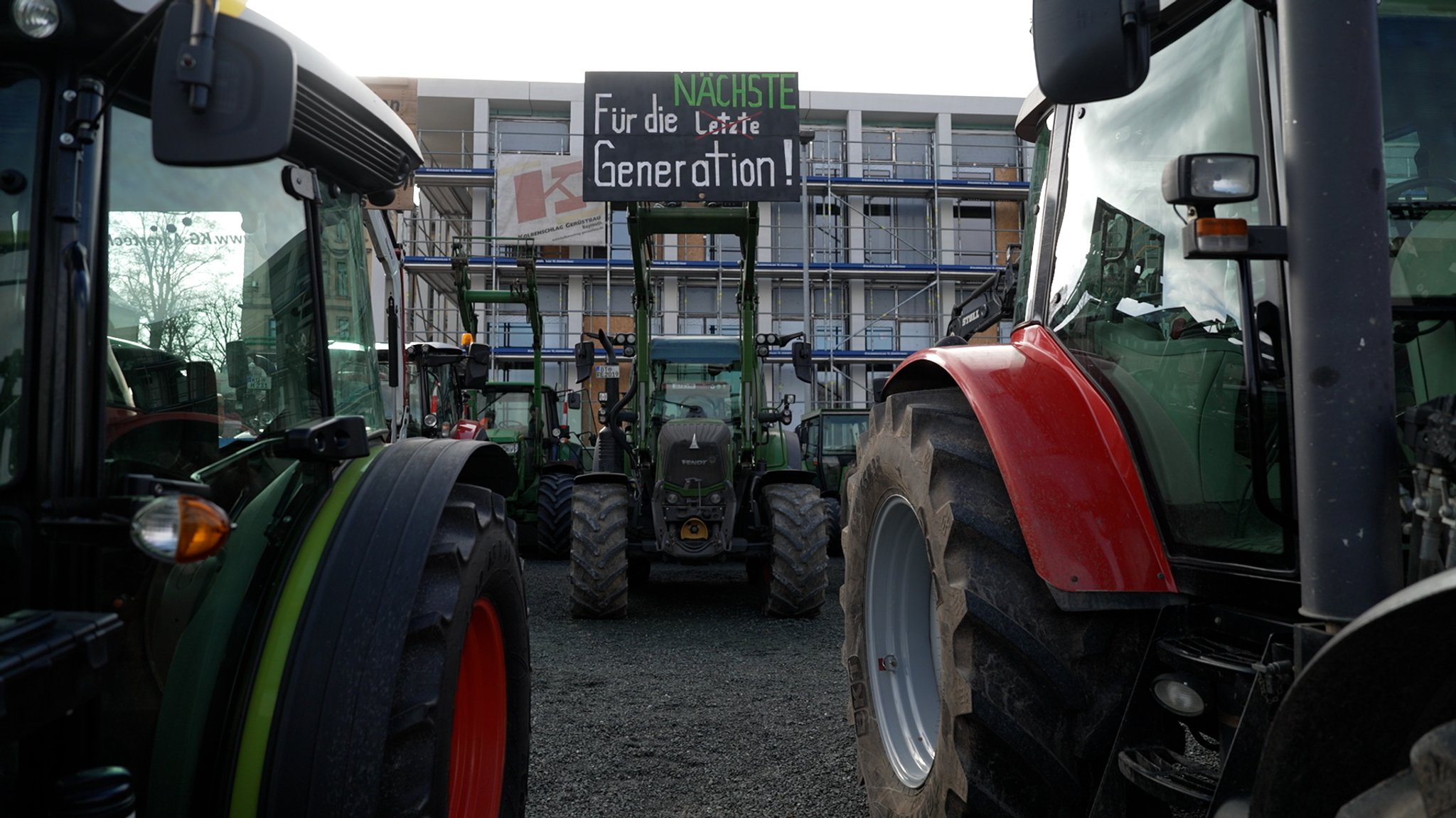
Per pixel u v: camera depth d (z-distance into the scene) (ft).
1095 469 6.95
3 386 4.60
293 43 6.35
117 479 5.17
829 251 83.05
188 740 5.57
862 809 10.22
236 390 6.22
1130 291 7.33
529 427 42.70
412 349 30.17
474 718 8.02
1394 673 3.46
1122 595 6.46
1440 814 2.92
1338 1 4.20
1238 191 4.65
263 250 6.53
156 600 5.36
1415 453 4.50
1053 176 8.79
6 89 4.78
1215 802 5.06
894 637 9.51
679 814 10.14
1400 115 6.44
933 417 8.07
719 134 26.35
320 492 7.01
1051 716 6.59
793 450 35.73
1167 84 7.07
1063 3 4.64
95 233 4.71
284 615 6.10
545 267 78.23
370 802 5.68
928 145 89.71
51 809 4.44
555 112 85.15
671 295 82.17
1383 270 4.13
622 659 18.19
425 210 84.33
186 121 4.31
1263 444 5.64
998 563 6.93
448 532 6.95
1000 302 16.25
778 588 22.49
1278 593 5.68
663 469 24.76
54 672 4.03
